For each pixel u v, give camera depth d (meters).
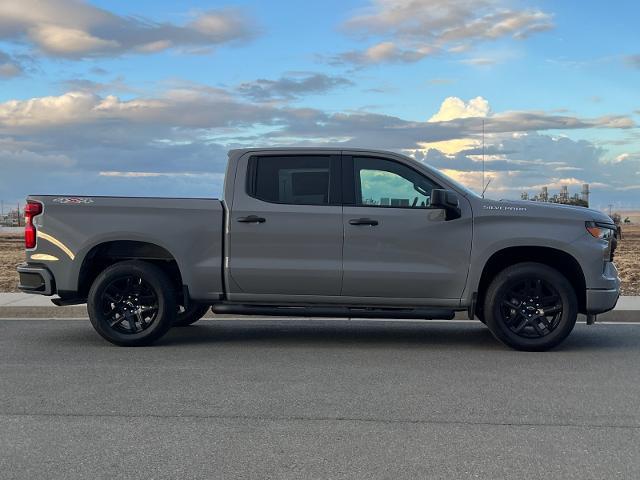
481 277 7.65
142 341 7.73
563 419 5.01
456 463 4.12
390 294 7.51
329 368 6.69
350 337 8.52
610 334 8.73
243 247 7.56
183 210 7.62
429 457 4.22
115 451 4.32
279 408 5.27
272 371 6.54
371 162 7.64
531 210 7.47
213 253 7.61
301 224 7.49
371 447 4.39
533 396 5.65
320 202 7.57
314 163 7.66
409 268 7.43
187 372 6.49
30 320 9.84
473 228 7.40
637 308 10.06
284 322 9.83
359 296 7.55
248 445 4.43
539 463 4.12
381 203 7.55
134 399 5.52
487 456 4.24
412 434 4.66
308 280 7.52
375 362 6.98
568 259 7.52
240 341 8.20
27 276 7.80
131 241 7.77
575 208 7.60
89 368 6.65
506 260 7.78
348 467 4.05
